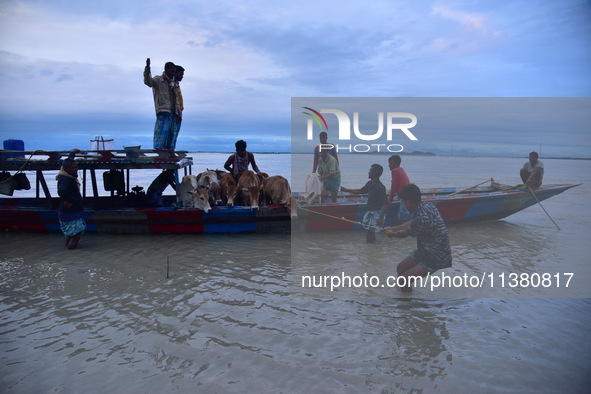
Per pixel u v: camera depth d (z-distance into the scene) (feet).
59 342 13.61
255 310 16.11
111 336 13.99
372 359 12.54
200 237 28.02
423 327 14.66
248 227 28.99
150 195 31.12
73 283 19.13
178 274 20.36
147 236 28.35
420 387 11.12
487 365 12.17
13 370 11.97
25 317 15.51
